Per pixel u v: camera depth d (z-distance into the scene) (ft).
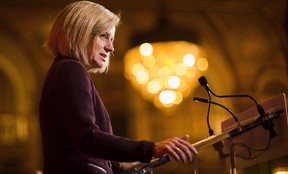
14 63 72.13
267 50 76.33
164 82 55.11
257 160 15.60
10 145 69.97
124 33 73.82
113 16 14.03
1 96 71.41
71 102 12.18
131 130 74.13
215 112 73.92
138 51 57.31
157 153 11.86
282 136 14.47
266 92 76.54
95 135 11.82
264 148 15.10
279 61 75.82
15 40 72.23
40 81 72.64
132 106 74.23
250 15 75.51
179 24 75.05
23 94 71.97
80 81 12.51
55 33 13.71
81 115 12.03
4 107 71.15
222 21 75.82
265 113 14.47
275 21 74.84
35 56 72.49
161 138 73.77
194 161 14.03
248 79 76.69
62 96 12.34
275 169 53.47
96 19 13.67
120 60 74.02
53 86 12.69
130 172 15.12
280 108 14.53
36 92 72.28
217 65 76.38
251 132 15.69
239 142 16.22
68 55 13.47
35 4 70.54
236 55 76.64
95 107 12.86
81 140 11.87
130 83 74.43
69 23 13.52
